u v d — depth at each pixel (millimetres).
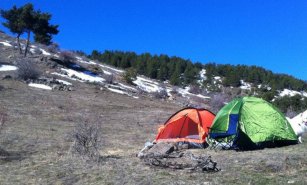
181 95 44750
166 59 98562
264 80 89938
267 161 10352
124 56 91438
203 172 9961
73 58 47438
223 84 87562
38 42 54531
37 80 33094
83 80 38688
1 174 10430
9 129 16984
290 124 13977
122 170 10430
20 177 10148
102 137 16141
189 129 14125
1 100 24969
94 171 10422
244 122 13227
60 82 34281
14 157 12195
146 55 97812
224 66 100312
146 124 21672
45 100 27109
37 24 43188
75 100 28812
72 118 22578
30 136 15695
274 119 13555
